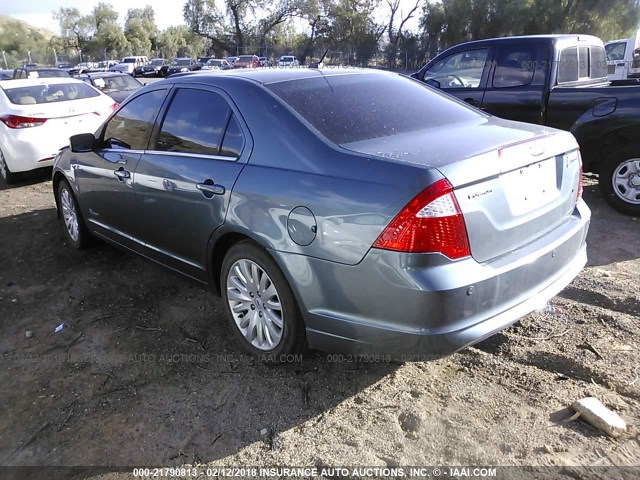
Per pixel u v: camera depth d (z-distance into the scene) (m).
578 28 36.19
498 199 2.67
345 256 2.64
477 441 2.60
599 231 5.30
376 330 2.63
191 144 3.60
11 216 6.57
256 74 3.58
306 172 2.87
